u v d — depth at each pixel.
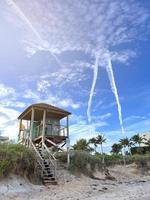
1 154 15.73
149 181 25.06
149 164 36.12
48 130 24.77
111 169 30.72
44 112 24.06
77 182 20.11
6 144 17.66
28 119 27.84
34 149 20.64
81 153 26.11
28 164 17.59
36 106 23.77
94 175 25.08
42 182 18.05
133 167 33.94
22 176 16.72
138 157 36.50
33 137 24.38
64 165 23.39
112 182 22.95
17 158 16.66
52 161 21.53
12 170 16.03
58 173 21.19
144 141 59.50
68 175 21.67
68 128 25.23
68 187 17.41
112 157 34.44
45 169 19.39
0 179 14.79
